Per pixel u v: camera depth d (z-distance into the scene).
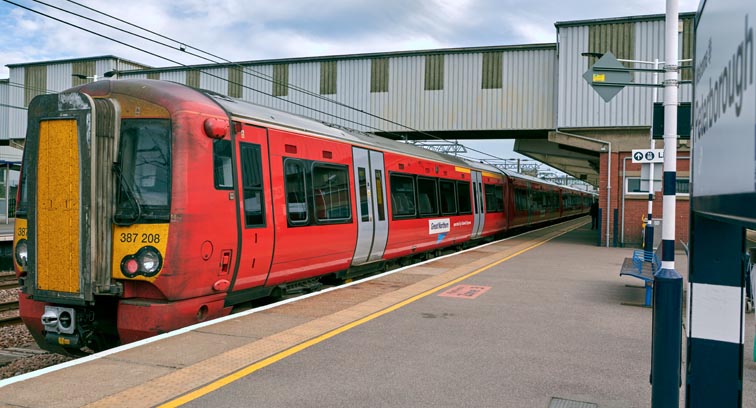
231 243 7.34
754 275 7.98
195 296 6.90
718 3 1.85
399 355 5.85
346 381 5.03
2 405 4.24
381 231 11.92
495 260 14.62
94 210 6.44
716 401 2.93
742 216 1.43
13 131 31.00
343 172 10.50
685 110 6.11
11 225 26.95
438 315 7.79
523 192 26.75
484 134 25.11
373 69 24.39
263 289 8.45
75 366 5.23
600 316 7.91
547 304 8.72
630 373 5.37
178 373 5.10
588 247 19.52
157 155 6.64
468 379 5.14
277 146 8.50
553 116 22.31
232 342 6.13
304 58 25.00
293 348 6.00
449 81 23.50
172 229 6.50
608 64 8.70
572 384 5.04
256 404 4.45
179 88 7.13
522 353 6.00
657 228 19.53
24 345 8.76
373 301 8.61
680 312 3.45
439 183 15.68
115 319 6.90
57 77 29.95
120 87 6.92
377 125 24.38
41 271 6.64
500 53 22.92
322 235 9.61
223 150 7.28
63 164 6.49
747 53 1.40
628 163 20.11
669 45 5.01
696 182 2.42
